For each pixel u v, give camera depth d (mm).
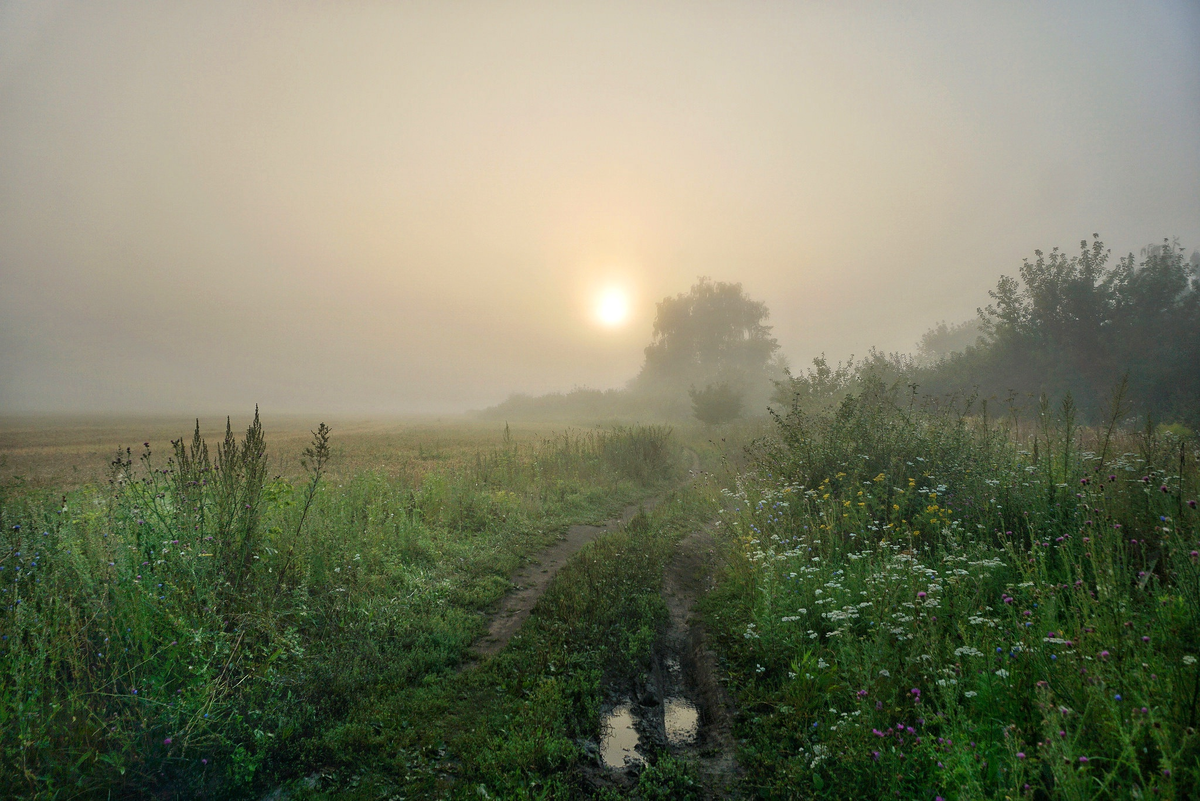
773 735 4266
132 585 4578
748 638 5551
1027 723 3389
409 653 5645
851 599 5594
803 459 9766
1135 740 2914
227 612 5117
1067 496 6836
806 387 20141
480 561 8883
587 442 21453
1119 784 2764
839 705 4293
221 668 4367
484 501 12500
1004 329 24906
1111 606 4035
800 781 3650
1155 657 3463
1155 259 21641
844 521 7465
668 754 4234
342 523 8688
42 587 4672
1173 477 6195
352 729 4305
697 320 72125
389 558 8266
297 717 4328
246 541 5812
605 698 5121
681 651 6133
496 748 4203
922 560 6180
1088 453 8359
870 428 9914
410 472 16453
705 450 25719
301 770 3908
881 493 7977
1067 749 2730
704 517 12016
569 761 4070
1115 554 5184
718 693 5059
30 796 3289
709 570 8539
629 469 18281
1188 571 4074
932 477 8125
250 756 3795
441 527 10570
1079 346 22547
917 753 3381
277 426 62906
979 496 7336
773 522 7840
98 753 3621
